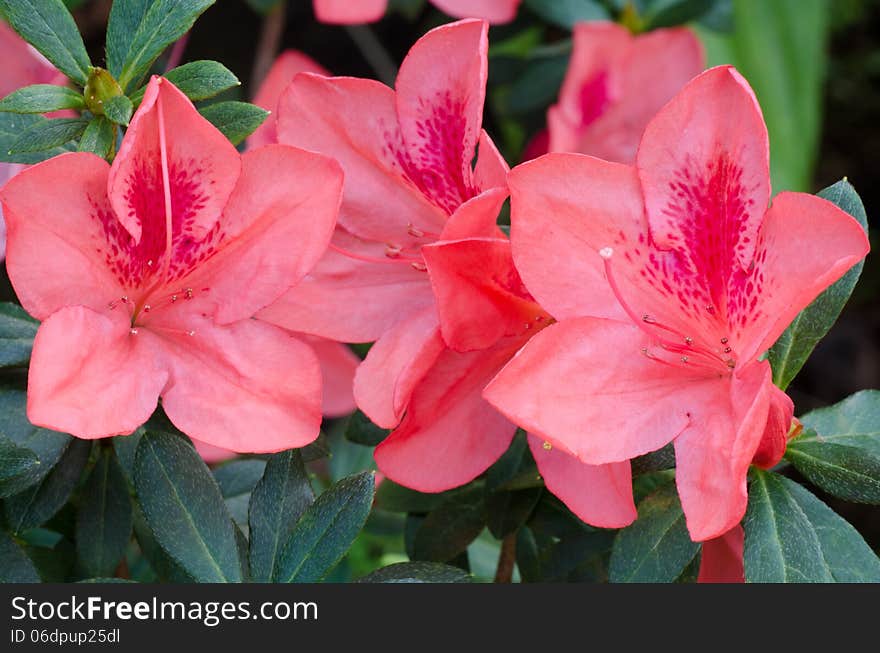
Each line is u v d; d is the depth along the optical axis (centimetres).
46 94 56
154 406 54
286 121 57
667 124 55
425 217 58
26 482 55
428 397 56
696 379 55
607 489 55
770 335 52
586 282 55
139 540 60
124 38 57
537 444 56
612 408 55
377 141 58
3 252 59
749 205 55
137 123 53
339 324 57
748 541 55
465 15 70
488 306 55
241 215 55
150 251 55
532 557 63
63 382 53
